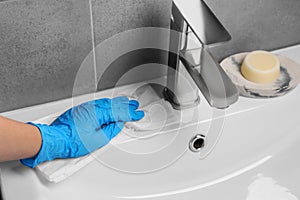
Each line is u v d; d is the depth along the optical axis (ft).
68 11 2.27
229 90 2.17
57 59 2.45
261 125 2.74
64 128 2.36
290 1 2.75
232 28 2.77
